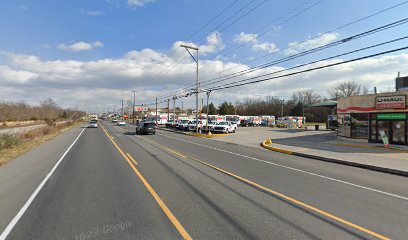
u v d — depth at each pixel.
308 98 114.75
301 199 6.48
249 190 7.25
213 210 5.59
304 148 18.77
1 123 61.25
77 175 9.05
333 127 46.03
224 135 34.03
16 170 10.05
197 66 35.28
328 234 4.46
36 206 5.83
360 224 4.93
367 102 22.67
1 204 5.99
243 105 146.12
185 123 47.38
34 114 95.56
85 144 20.67
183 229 4.60
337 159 13.61
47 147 18.42
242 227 4.71
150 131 34.16
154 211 5.50
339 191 7.36
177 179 8.47
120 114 183.88
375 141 22.16
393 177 9.88
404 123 20.17
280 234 4.43
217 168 10.62
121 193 6.83
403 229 4.73
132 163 11.54
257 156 14.91
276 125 67.25
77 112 172.25
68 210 5.56
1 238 4.27
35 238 4.27
